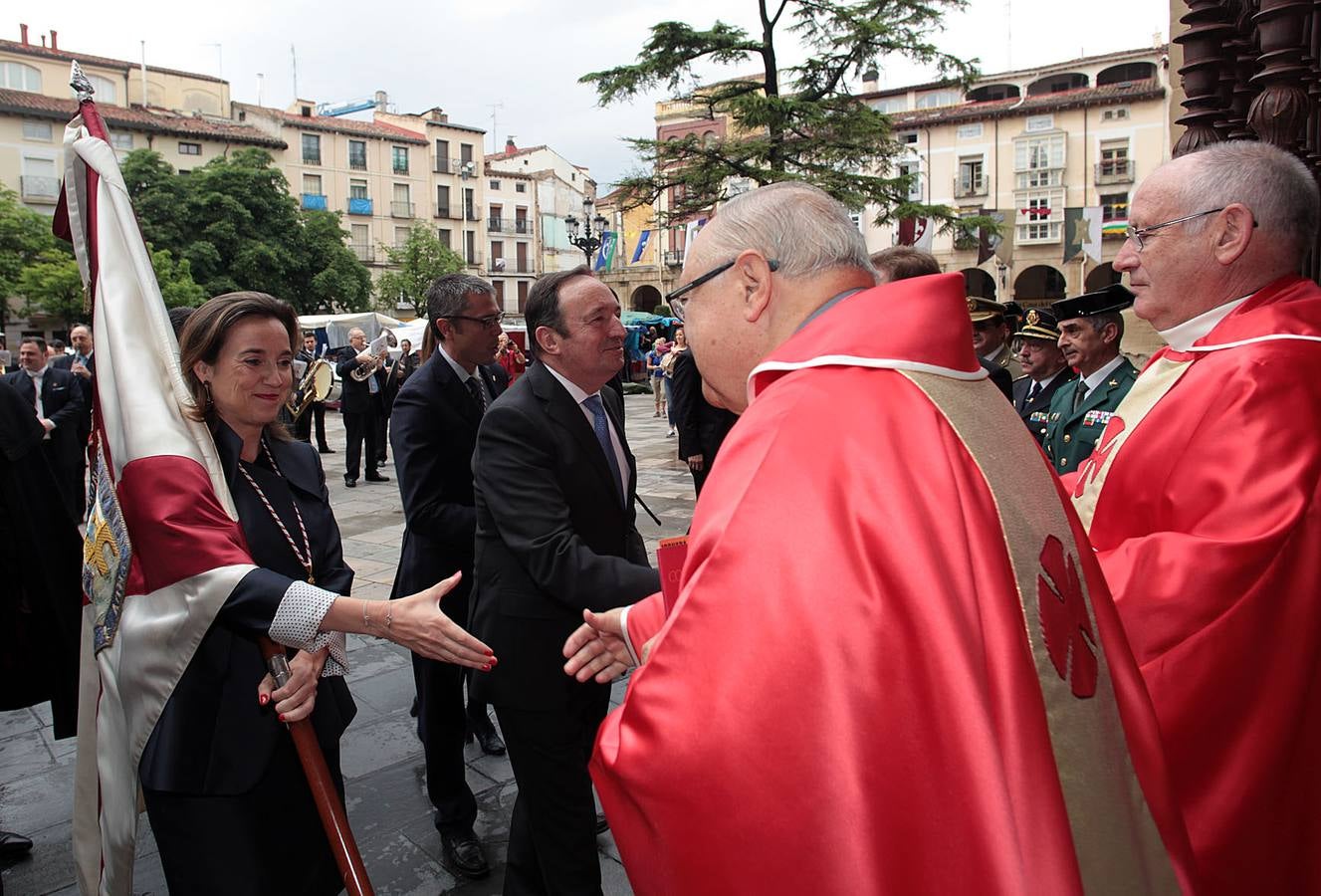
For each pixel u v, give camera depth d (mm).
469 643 1632
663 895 909
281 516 1876
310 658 1698
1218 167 1601
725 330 1157
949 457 895
